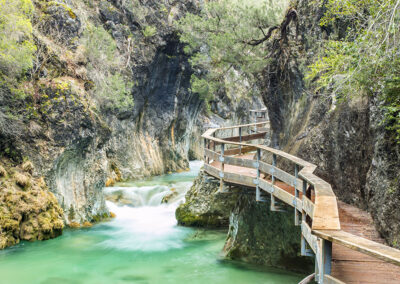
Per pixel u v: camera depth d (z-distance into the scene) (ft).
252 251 31.86
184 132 89.10
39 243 38.06
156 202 55.06
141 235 42.47
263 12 42.45
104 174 51.75
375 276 14.10
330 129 28.84
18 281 28.68
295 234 29.32
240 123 119.34
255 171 36.91
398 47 16.81
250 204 32.68
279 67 42.34
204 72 81.10
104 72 59.52
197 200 46.93
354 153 25.49
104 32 59.41
